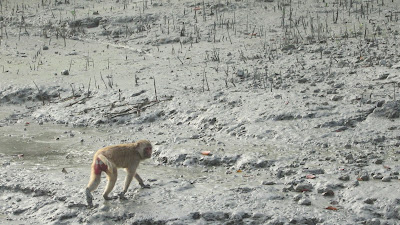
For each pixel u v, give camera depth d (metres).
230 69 23.42
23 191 14.42
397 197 12.84
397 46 24.22
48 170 15.80
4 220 13.23
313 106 18.64
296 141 16.83
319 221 12.29
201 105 19.89
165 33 29.00
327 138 16.84
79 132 19.42
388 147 16.11
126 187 13.58
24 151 17.73
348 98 19.14
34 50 28.36
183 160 16.06
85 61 26.30
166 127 19.12
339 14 29.45
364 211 12.55
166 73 23.58
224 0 32.31
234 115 18.84
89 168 15.86
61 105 21.59
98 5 34.12
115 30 30.25
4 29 31.64
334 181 13.89
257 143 16.94
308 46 25.36
